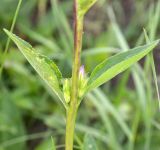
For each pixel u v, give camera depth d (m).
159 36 0.74
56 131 0.67
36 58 0.28
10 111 0.66
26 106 0.69
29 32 0.79
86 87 0.28
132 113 0.66
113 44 0.76
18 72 0.72
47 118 0.67
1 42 0.78
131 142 0.57
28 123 0.71
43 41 0.73
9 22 0.81
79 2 0.26
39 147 0.64
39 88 0.71
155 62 0.74
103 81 0.28
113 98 0.69
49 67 0.28
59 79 0.29
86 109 0.69
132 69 0.58
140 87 0.56
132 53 0.28
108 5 0.87
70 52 0.68
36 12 0.86
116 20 0.86
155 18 0.54
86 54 0.67
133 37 0.81
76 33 0.26
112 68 0.28
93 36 0.83
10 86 0.72
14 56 0.73
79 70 0.28
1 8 0.82
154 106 0.64
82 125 0.61
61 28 0.76
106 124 0.58
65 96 0.28
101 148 0.60
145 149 0.58
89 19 0.86
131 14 0.86
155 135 0.61
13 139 0.63
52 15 0.82
